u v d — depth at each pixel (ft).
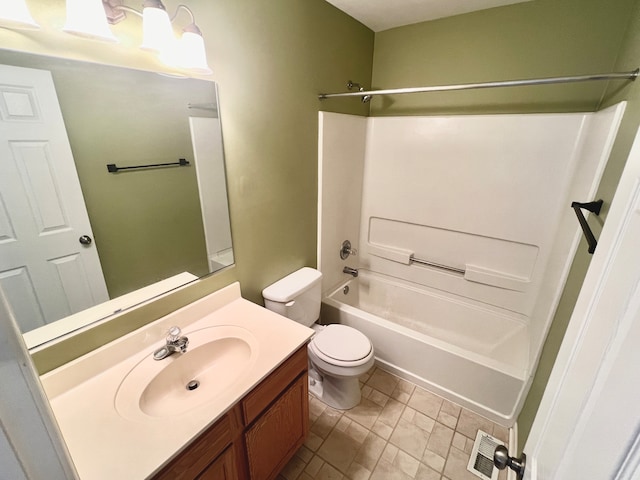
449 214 7.28
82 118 2.98
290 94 5.28
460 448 5.26
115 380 3.37
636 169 1.49
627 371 1.04
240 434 3.50
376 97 7.61
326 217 7.00
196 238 4.33
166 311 4.12
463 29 6.18
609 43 5.07
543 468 1.87
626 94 4.11
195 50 3.34
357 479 4.79
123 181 3.40
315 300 6.40
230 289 4.90
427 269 7.98
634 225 1.32
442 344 6.08
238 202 4.84
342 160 7.08
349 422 5.74
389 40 7.04
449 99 6.71
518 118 5.98
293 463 5.01
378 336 6.79
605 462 1.06
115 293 3.54
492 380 5.57
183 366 3.80
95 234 3.26
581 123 5.48
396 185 7.82
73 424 2.84
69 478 1.22
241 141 4.63
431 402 6.17
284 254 6.12
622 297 1.24
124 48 3.16
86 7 2.53
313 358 5.76
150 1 2.93
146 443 2.68
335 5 5.73
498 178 6.48
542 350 5.25
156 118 3.55
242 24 4.21
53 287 3.04
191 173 4.06
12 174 2.63
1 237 2.66
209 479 3.16
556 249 5.78
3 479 1.00
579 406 1.49
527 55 5.74
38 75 2.66
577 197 5.24
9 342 0.96
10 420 0.99
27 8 2.46
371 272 8.95
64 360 3.22
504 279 6.93
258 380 3.39
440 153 7.00
